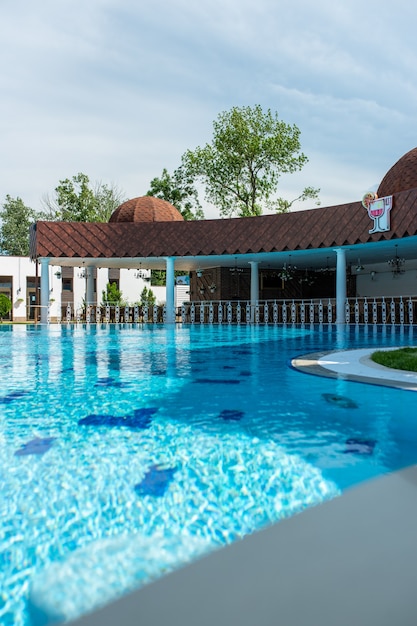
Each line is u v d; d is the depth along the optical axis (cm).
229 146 3170
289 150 3169
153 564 168
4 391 509
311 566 164
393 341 1224
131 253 2117
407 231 1631
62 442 318
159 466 272
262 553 174
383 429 345
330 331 1678
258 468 266
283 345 1123
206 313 2494
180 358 842
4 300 3061
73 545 183
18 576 163
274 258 2225
